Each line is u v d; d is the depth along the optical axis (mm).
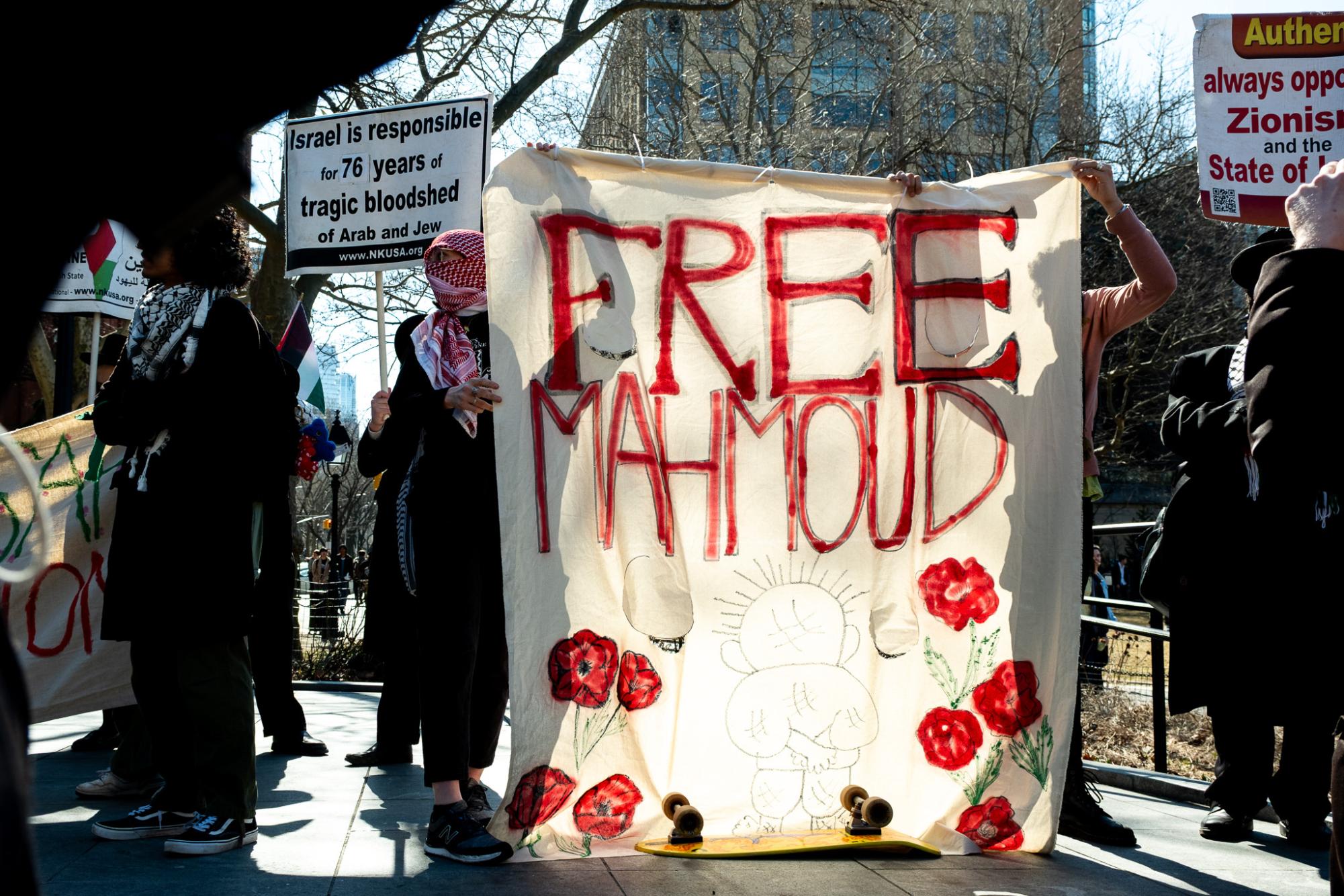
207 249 3475
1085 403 4223
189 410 3359
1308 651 3812
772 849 3412
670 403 3631
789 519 3686
